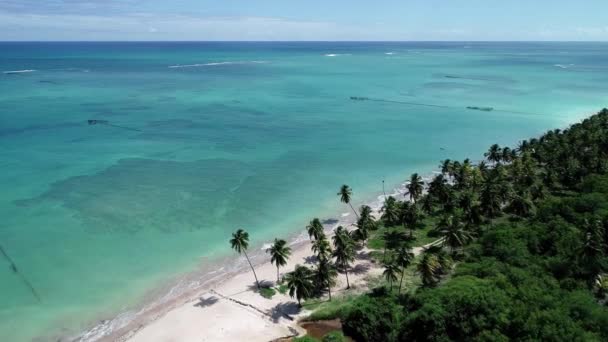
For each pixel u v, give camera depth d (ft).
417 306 190.08
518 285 191.21
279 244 221.87
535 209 285.23
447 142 517.96
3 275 239.09
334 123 609.01
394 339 180.04
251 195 350.02
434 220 295.28
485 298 175.32
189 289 229.25
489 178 303.48
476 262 226.17
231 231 291.99
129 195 343.05
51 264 249.75
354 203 340.18
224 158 442.09
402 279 223.71
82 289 229.25
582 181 327.88
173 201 334.03
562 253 220.02
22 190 346.54
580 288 192.54
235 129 560.61
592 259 207.41
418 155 465.88
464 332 166.81
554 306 169.89
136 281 236.22
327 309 205.87
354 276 231.91
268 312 207.82
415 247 259.39
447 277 221.87
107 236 280.51
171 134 527.40
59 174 383.24
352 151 476.13
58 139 491.72
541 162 381.81
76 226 291.99
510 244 230.89
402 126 597.52
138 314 210.79
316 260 252.62
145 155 443.73
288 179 387.75
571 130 431.02
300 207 330.95
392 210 272.72
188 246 271.69
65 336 197.26
